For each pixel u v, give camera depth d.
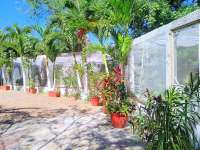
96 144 7.99
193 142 5.95
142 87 11.63
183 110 5.74
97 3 15.20
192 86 5.93
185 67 7.80
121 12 12.21
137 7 13.09
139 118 6.70
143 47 11.47
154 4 16.62
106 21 13.12
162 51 9.40
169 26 8.64
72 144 8.07
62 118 11.79
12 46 24.02
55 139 8.63
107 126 10.04
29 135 9.20
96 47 13.91
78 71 18.00
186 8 17.02
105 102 10.84
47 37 19.59
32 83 23.84
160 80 9.67
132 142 8.02
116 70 10.70
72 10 16.12
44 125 10.56
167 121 5.48
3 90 27.44
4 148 7.93
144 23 17.94
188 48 7.58
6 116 12.61
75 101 17.19
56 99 18.53
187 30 7.63
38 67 23.91
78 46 20.47
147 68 11.03
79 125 10.38
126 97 10.16
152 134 5.66
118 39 12.57
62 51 21.62
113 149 7.50
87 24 14.39
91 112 12.96
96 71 18.34
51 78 22.58
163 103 5.71
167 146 5.39
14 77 27.94
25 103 16.83
